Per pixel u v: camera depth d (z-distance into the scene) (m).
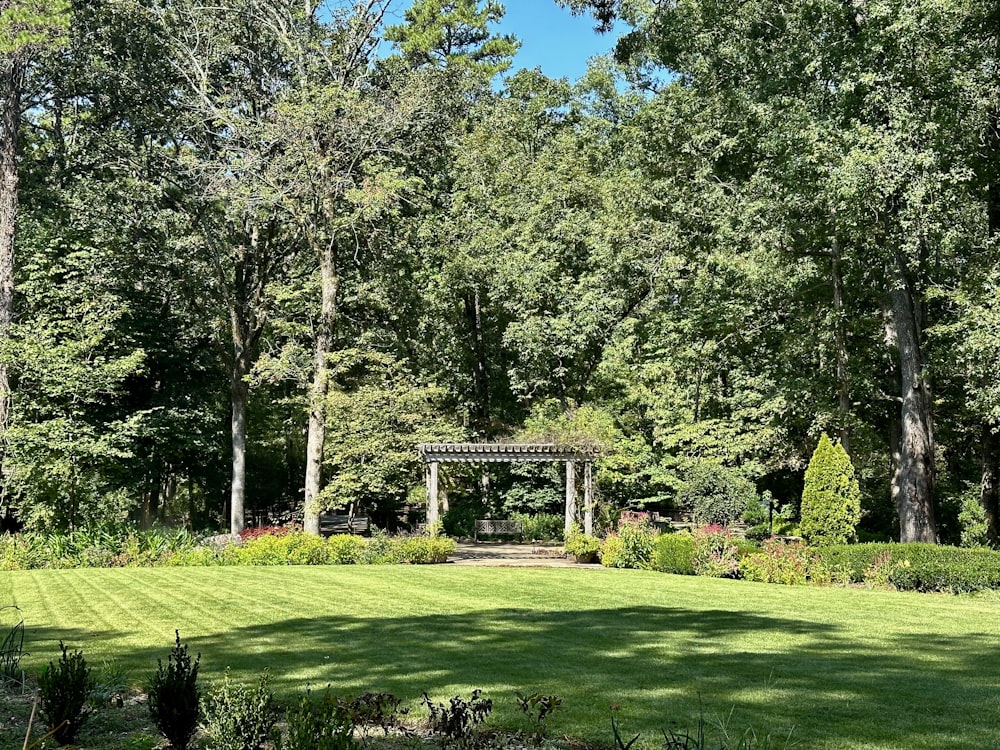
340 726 5.08
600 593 14.48
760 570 16.61
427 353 32.31
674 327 25.97
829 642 9.64
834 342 22.39
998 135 19.05
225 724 5.39
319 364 25.89
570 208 32.84
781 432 23.09
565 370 30.81
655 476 25.78
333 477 26.97
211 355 31.53
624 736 5.97
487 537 30.33
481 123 35.19
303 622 11.14
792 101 19.47
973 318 17.14
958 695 7.07
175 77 27.05
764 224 21.00
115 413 25.95
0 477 21.95
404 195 26.97
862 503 26.64
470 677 7.77
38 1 17.38
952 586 14.45
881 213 17.44
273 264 30.33
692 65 24.92
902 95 17.22
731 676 7.80
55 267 24.59
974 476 26.77
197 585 15.34
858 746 5.74
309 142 24.66
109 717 6.57
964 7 17.22
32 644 9.52
